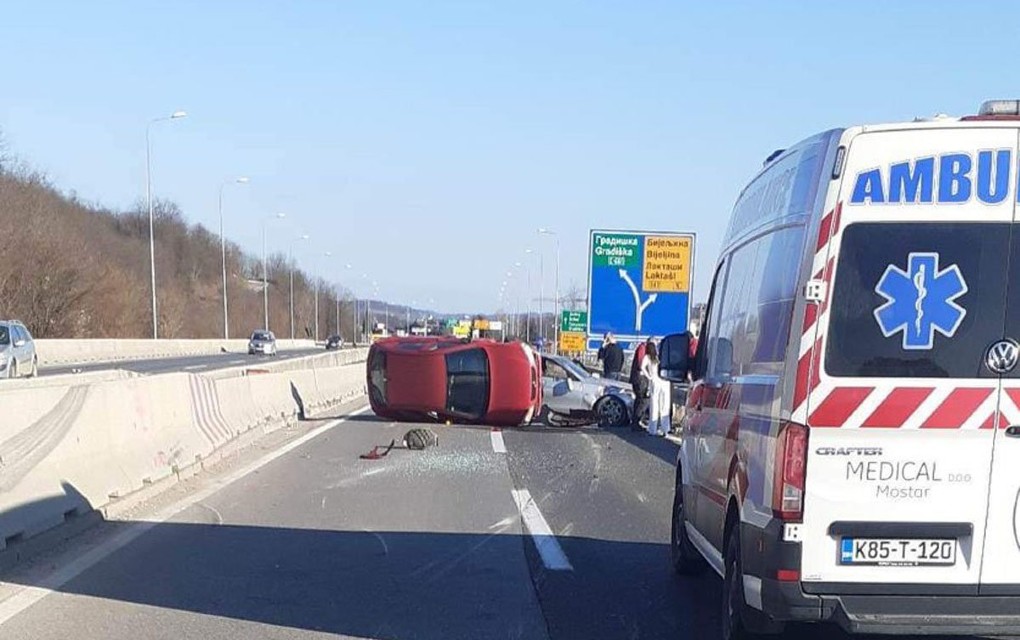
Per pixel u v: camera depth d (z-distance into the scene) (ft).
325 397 87.20
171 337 247.70
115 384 35.99
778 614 16.49
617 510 36.32
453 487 41.24
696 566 26.18
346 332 485.97
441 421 71.41
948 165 16.35
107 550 27.81
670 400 64.95
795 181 18.31
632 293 81.10
